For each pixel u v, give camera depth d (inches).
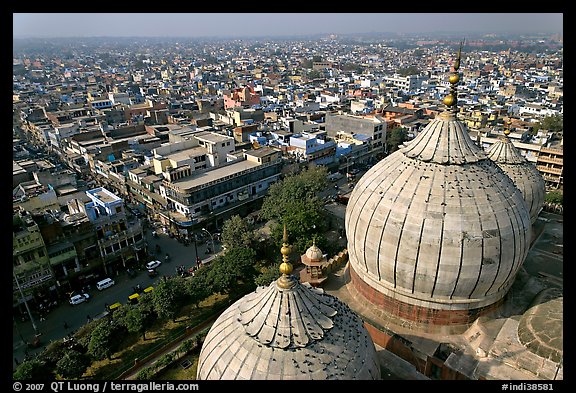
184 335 2150.6
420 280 1425.9
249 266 2480.3
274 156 3799.2
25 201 2704.2
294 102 6505.9
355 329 1101.1
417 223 1395.2
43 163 3912.4
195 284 2263.8
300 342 987.3
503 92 7628.0
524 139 4126.5
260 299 1075.9
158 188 3449.8
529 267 1897.1
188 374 1827.0
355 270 1690.5
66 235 2507.4
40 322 2311.8
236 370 991.6
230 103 6614.2
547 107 5625.0
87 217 2625.5
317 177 3472.0
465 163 1476.4
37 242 2348.7
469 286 1398.9
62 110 5821.9
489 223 1363.2
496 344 1357.0
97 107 6363.2
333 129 5191.9
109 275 2753.4
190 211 3166.8
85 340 1964.8
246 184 3553.2
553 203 2630.4
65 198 3078.2
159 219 3464.6
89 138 4662.9
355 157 4630.9
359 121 4881.9
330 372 968.9
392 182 1533.0
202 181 3326.8
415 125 5369.1
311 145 4160.9
